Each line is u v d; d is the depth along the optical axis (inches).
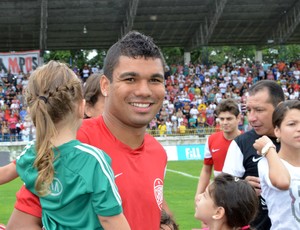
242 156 170.6
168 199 467.2
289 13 1180.5
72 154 96.2
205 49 1389.0
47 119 96.7
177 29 1240.2
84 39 1252.5
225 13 1170.6
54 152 96.0
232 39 1338.6
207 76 1321.4
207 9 1140.5
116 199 96.2
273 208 150.4
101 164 96.5
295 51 2034.9
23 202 102.6
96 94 158.4
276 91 167.5
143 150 120.1
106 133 116.9
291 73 1380.4
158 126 1015.6
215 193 125.6
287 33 1231.5
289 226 146.6
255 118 167.5
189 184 576.1
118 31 1211.9
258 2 1124.5
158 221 116.5
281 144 153.4
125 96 110.7
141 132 117.6
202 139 959.0
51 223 97.7
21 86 1152.2
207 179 252.2
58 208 95.8
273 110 165.9
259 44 1368.1
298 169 148.5
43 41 1143.0
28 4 1040.8
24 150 103.0
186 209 414.0
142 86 110.3
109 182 96.0
